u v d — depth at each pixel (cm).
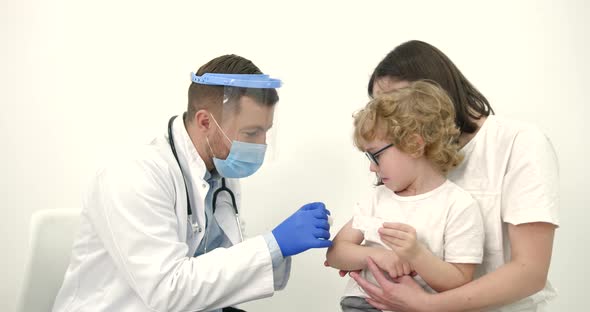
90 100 178
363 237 125
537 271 104
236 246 119
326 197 170
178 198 125
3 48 180
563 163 160
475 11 159
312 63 168
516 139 112
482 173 115
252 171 130
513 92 160
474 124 119
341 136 167
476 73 161
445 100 111
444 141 111
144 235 112
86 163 180
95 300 122
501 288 103
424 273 104
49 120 181
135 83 177
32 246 133
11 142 183
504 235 114
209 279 112
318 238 118
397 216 116
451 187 114
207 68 130
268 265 117
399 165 112
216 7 172
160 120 177
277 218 174
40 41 179
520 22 158
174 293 110
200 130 129
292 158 171
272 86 124
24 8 178
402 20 163
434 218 111
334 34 166
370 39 165
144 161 120
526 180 107
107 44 177
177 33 174
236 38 172
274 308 177
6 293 186
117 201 114
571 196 160
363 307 120
